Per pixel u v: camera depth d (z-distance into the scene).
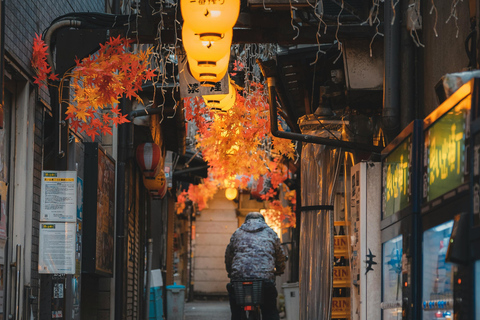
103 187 13.34
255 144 13.82
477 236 4.05
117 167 15.52
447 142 4.94
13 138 9.13
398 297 6.32
